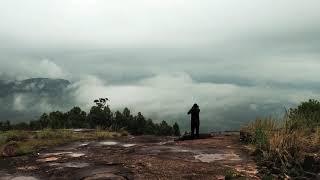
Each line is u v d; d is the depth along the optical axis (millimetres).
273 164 12617
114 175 11969
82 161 14258
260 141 14648
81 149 17406
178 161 13555
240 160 13695
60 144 19219
